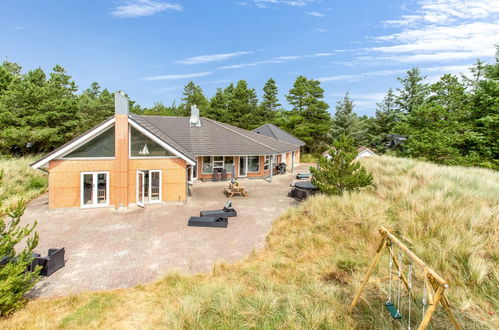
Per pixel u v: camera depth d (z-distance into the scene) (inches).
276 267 321.1
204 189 838.5
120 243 419.2
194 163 667.4
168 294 273.3
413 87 1768.0
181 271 333.1
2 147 1056.2
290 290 262.4
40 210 584.1
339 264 310.5
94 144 597.6
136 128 622.5
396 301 224.5
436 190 460.8
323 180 556.1
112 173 612.4
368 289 249.9
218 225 494.3
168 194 660.7
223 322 217.0
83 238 437.7
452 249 289.9
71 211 583.8
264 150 981.2
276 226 473.4
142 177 636.1
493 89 991.6
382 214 404.8
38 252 383.6
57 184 577.3
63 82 1834.4
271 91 2564.0
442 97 1241.4
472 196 422.0
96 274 326.0
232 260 363.6
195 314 225.3
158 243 420.2
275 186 900.6
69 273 327.3
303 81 1977.1
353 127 1957.4
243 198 725.3
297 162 1512.1
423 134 1117.7
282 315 224.5
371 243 352.5
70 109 1252.5
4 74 1414.9
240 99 2381.9
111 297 273.1
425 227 350.9
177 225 503.5
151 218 544.4
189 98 2741.1
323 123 1956.2
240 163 1029.8
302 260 335.3
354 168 521.3
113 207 615.8
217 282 295.6
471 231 312.5
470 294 229.8
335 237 377.4
